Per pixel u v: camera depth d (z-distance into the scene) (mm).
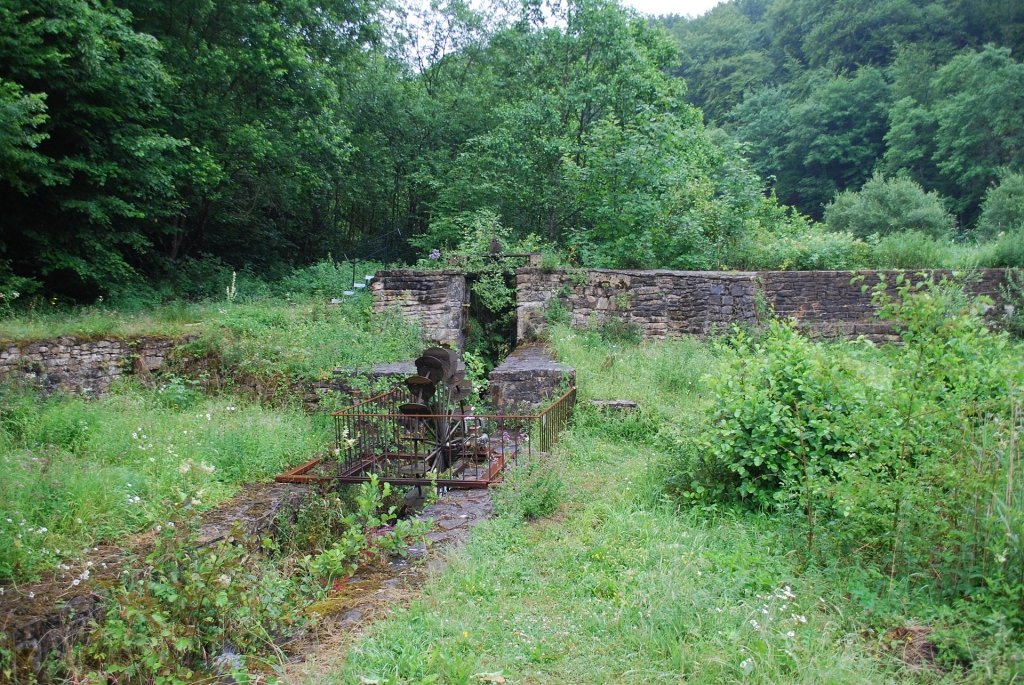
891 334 12805
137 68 11945
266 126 17484
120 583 4348
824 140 40844
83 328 9867
